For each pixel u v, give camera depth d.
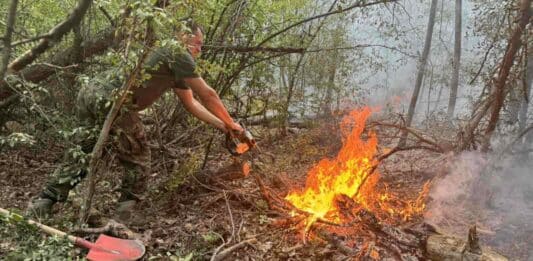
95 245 2.87
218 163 5.11
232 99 6.16
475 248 2.78
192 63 3.40
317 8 7.17
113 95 3.06
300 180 4.66
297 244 3.33
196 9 3.28
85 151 3.43
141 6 2.63
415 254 3.06
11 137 3.19
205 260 3.10
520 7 4.00
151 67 3.35
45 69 4.23
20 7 4.27
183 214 3.83
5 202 3.73
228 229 3.54
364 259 3.07
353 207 3.40
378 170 5.20
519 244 3.50
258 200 4.04
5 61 2.58
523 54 4.49
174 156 5.02
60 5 4.57
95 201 3.73
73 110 4.20
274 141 6.43
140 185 3.59
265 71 6.32
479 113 4.45
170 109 5.39
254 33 5.62
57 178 3.36
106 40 4.36
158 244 3.24
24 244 2.72
